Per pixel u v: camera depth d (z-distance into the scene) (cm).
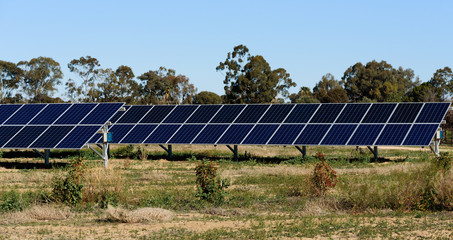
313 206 1869
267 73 10075
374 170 2869
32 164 3600
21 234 1466
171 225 1599
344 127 3606
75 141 3288
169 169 3291
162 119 4034
